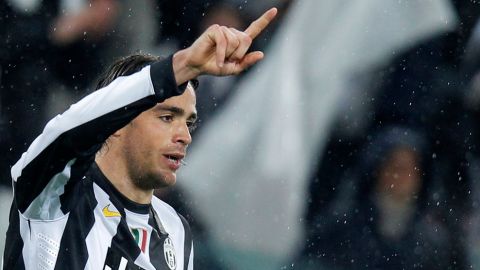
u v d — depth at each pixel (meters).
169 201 17.88
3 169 18.66
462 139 18.66
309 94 18.39
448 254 18.17
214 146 18.14
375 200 18.14
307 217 17.94
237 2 19.22
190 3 19.34
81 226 9.75
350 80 18.44
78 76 19.36
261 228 17.83
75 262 9.60
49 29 19.42
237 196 17.91
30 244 9.49
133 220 10.27
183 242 11.16
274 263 17.61
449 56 18.84
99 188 10.07
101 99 8.32
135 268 10.07
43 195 9.02
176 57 8.14
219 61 7.68
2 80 19.22
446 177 18.45
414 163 18.33
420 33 18.69
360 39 18.61
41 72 19.30
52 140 8.45
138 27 19.48
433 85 18.61
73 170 8.77
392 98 18.56
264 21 7.85
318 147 18.23
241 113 18.31
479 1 18.95
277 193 17.94
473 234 18.27
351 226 17.98
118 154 10.13
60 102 19.23
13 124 19.06
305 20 18.75
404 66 18.62
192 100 10.19
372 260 17.88
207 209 17.86
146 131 10.02
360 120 18.38
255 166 18.03
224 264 17.61
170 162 10.12
